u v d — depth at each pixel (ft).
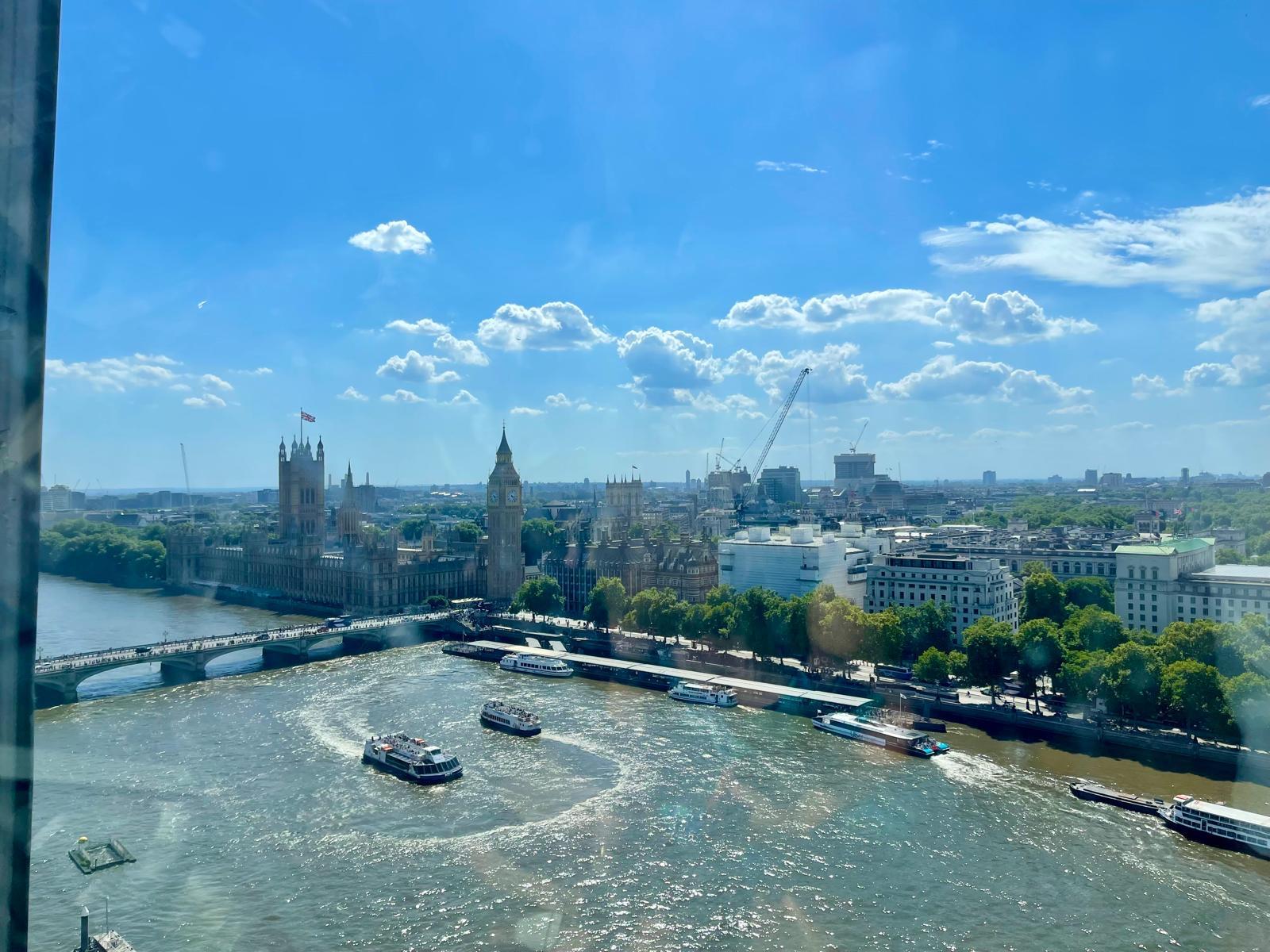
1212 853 497.87
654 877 467.52
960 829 529.45
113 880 460.55
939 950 399.65
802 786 603.67
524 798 581.53
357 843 509.76
